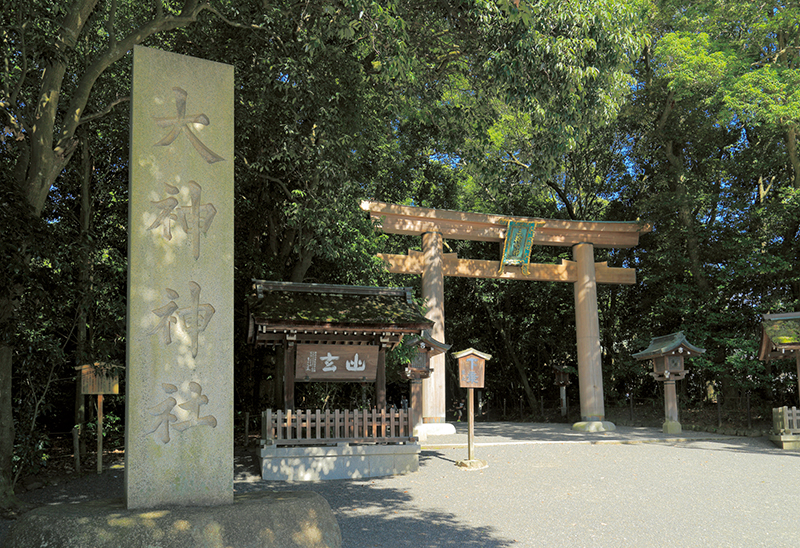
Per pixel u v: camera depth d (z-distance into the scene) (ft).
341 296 35.96
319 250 34.60
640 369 69.15
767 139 60.29
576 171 73.15
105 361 33.19
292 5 29.86
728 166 61.52
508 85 28.55
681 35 58.54
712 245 62.95
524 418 83.61
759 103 50.42
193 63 17.38
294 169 36.60
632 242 61.57
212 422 16.15
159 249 16.19
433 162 71.20
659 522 20.86
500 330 85.87
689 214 63.52
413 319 34.32
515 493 26.50
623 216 74.59
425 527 20.31
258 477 31.37
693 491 26.58
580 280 60.03
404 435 33.50
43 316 30.58
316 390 52.95
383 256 54.24
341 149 33.68
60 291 26.71
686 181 64.64
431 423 52.49
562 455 38.99
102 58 27.02
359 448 32.19
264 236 54.60
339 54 34.22
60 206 39.73
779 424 43.39
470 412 34.68
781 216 56.70
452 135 34.78
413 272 55.31
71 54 32.09
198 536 13.73
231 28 35.86
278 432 31.68
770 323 46.19
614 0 29.19
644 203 62.13
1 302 24.02
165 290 16.12
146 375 15.57
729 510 22.72
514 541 18.47
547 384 88.69
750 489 26.96
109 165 40.42
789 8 52.11
